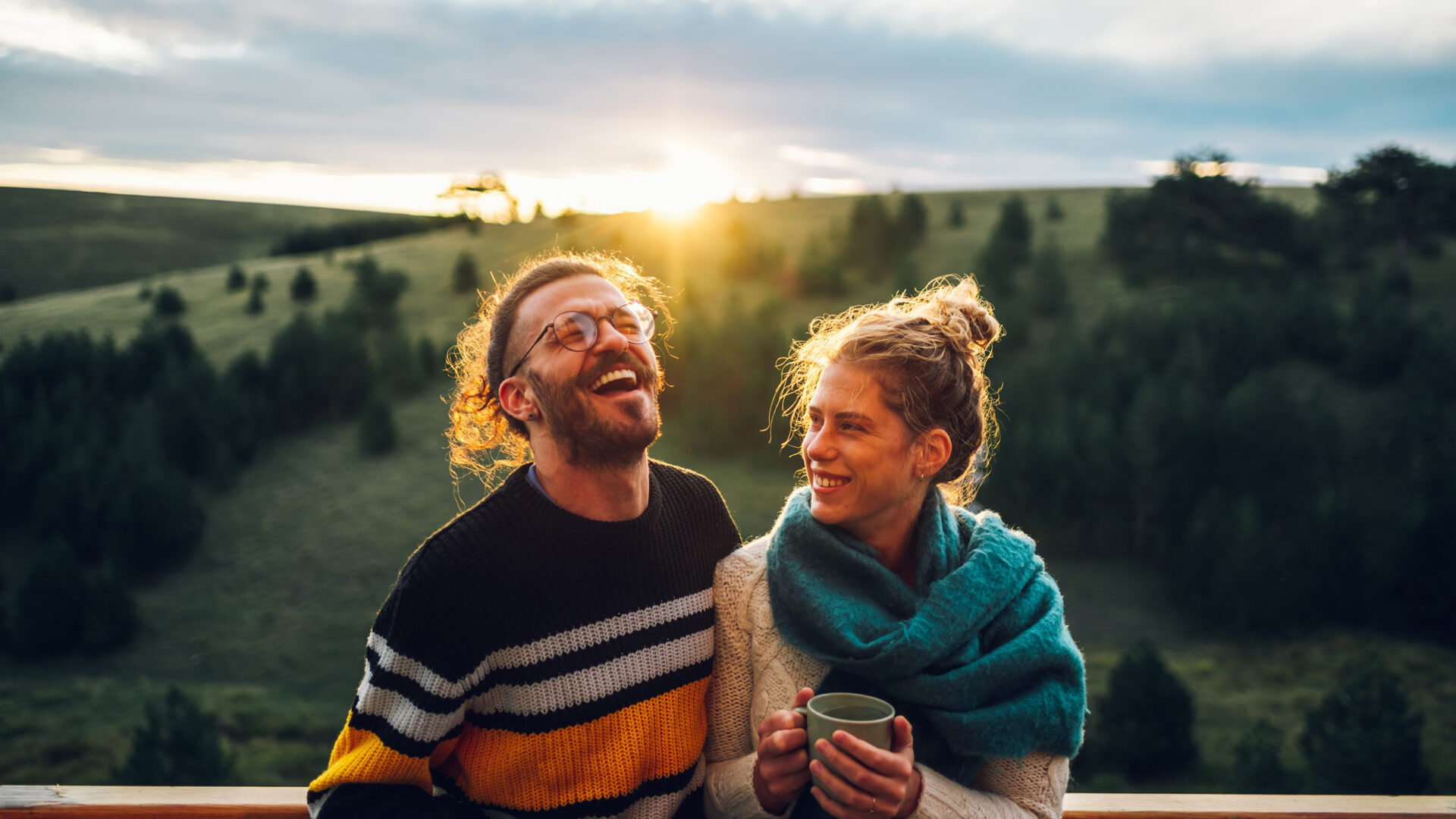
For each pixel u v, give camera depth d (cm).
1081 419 4788
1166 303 6303
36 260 10819
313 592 3997
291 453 5300
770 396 5197
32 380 5997
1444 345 5044
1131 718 2817
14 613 3772
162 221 13275
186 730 2789
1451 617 3678
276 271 8775
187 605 3981
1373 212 7106
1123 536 4422
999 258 7038
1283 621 3731
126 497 4381
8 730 3114
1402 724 2534
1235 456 4450
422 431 5362
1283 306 5706
